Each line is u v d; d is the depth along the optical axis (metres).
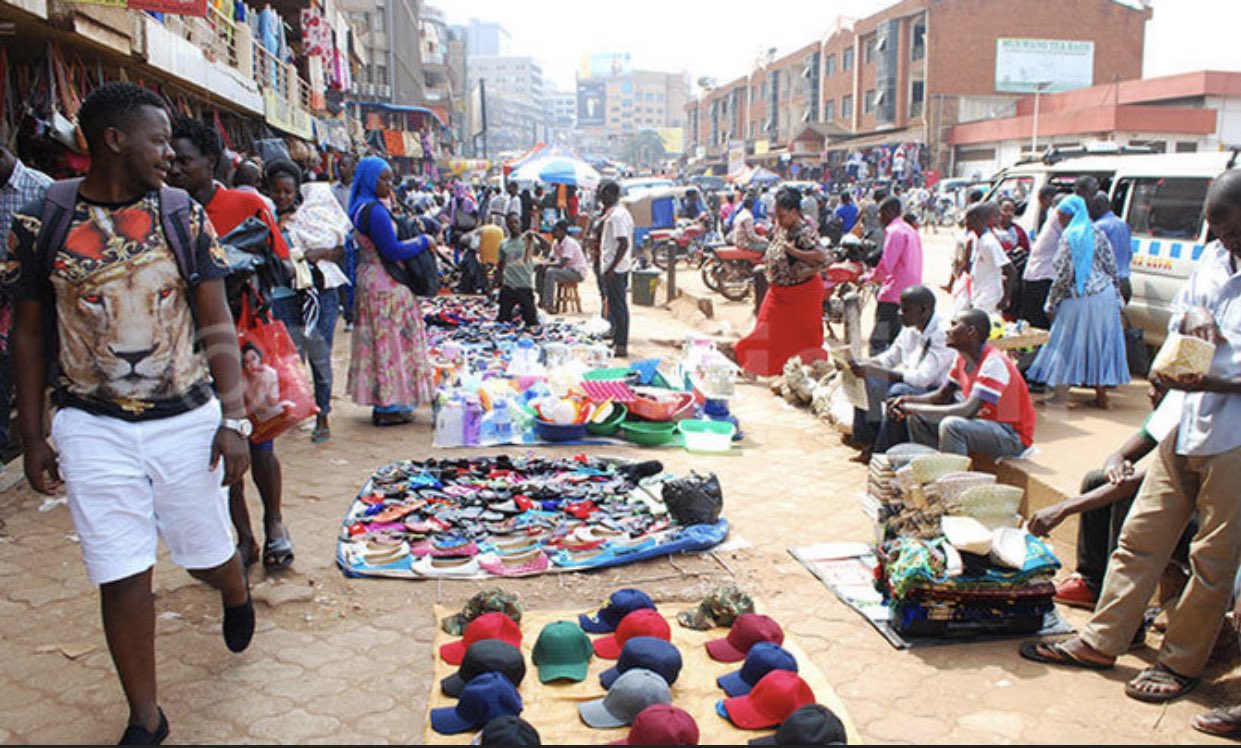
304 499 5.50
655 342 11.30
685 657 3.62
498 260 14.98
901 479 4.25
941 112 41.38
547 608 4.11
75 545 4.75
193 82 9.75
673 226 22.08
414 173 46.59
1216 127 18.75
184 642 3.76
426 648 3.75
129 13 7.54
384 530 4.88
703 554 4.73
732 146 66.81
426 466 5.96
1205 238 8.16
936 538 3.98
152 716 3.00
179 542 3.12
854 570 4.51
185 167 4.09
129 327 2.84
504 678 3.21
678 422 6.99
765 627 3.62
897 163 41.25
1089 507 3.91
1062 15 38.22
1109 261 6.90
